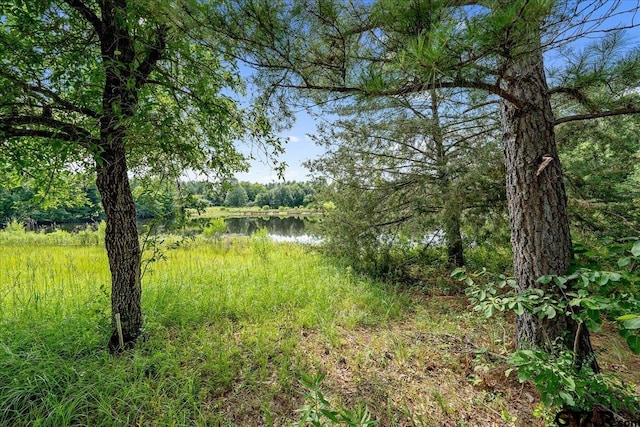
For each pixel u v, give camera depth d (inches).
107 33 91.7
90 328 108.5
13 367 83.5
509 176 95.3
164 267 218.5
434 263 207.2
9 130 81.5
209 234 417.7
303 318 131.3
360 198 202.1
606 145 154.5
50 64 90.4
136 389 81.9
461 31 49.0
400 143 185.9
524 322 93.9
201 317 133.0
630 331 57.6
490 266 193.5
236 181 143.3
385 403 82.0
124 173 102.6
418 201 183.3
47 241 425.4
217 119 111.6
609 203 151.9
